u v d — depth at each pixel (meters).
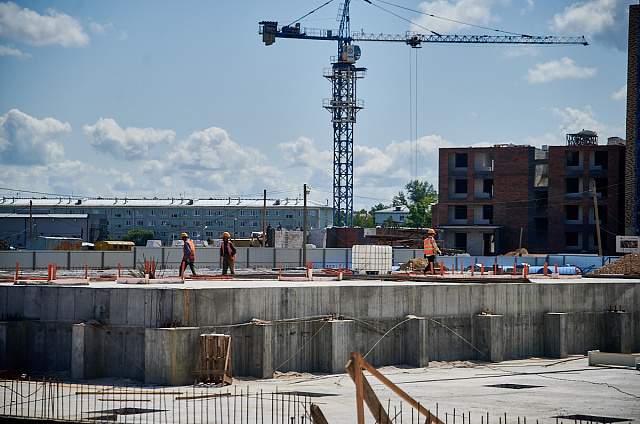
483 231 100.88
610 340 35.91
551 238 96.62
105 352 24.75
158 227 174.38
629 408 20.53
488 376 27.11
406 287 29.31
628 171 89.38
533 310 33.62
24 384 23.50
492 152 101.88
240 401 20.14
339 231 104.56
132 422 16.84
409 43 163.00
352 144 138.62
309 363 26.53
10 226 143.38
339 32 160.75
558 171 96.44
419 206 154.00
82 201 177.12
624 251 69.88
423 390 23.36
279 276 32.62
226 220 173.75
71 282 27.97
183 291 23.78
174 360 22.97
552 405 20.86
